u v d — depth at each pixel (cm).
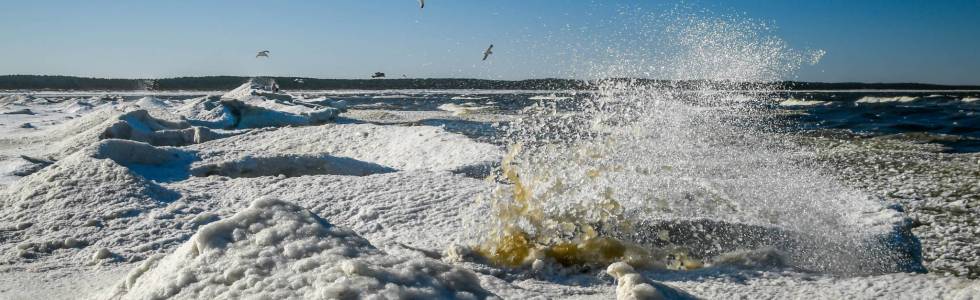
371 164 898
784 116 2519
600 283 418
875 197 720
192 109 1856
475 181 744
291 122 1897
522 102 4219
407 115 2703
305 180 729
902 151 1344
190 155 859
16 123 1939
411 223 586
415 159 1133
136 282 330
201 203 631
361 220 601
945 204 780
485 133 1841
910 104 3431
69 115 2409
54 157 1109
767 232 538
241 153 882
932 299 392
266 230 323
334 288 259
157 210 591
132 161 794
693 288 415
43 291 381
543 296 367
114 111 1487
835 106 3303
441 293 277
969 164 1125
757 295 402
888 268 497
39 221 558
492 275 426
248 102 2209
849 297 398
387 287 264
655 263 465
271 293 270
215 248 315
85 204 593
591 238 466
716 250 505
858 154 1273
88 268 446
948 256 556
